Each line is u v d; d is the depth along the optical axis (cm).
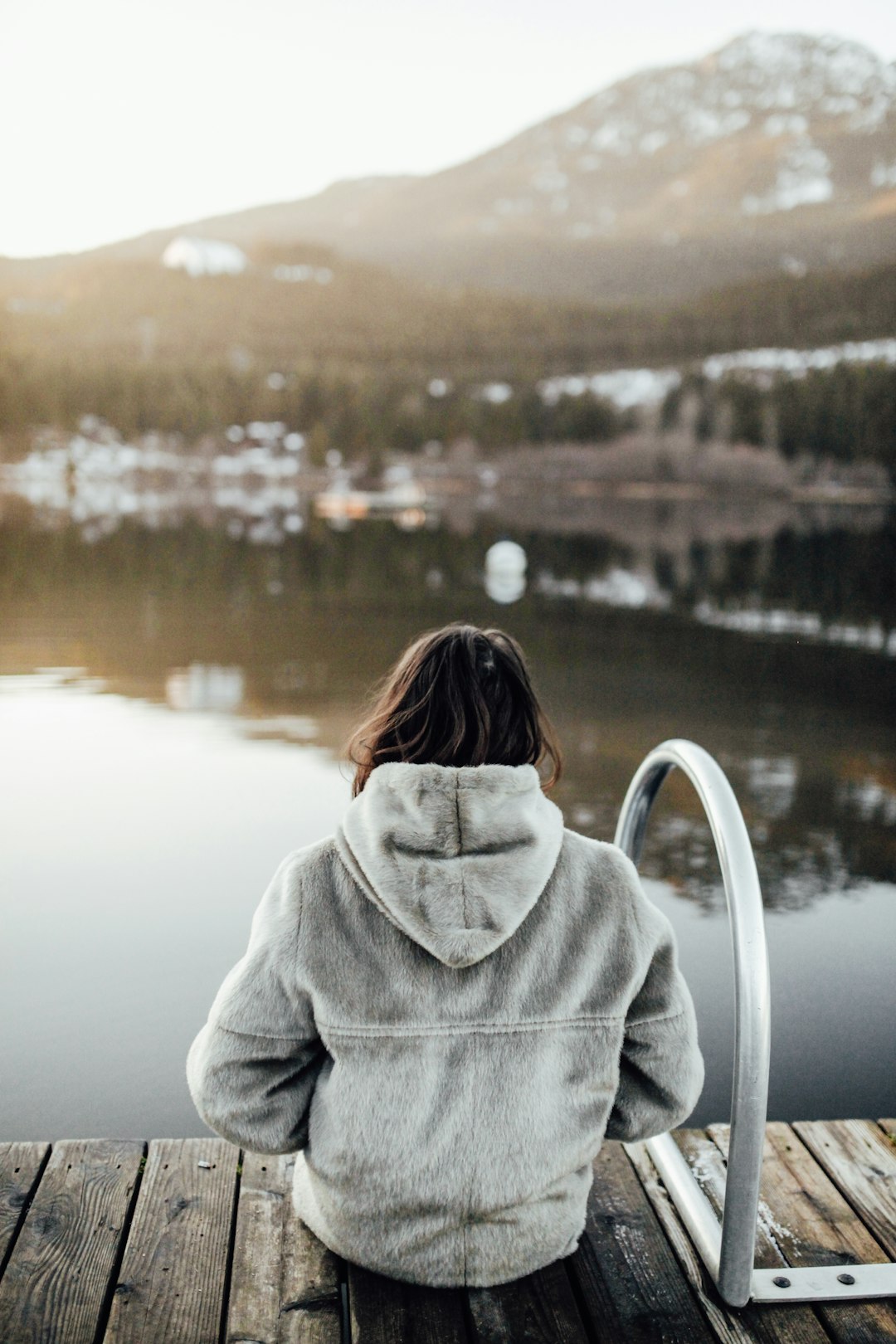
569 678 920
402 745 117
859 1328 142
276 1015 112
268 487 8512
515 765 119
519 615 1380
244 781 550
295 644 1063
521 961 112
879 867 454
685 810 530
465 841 105
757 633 1239
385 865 105
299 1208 143
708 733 711
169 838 459
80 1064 278
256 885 406
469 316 15750
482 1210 116
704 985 337
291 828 475
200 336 15388
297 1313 139
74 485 7162
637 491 9175
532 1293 140
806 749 668
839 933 383
